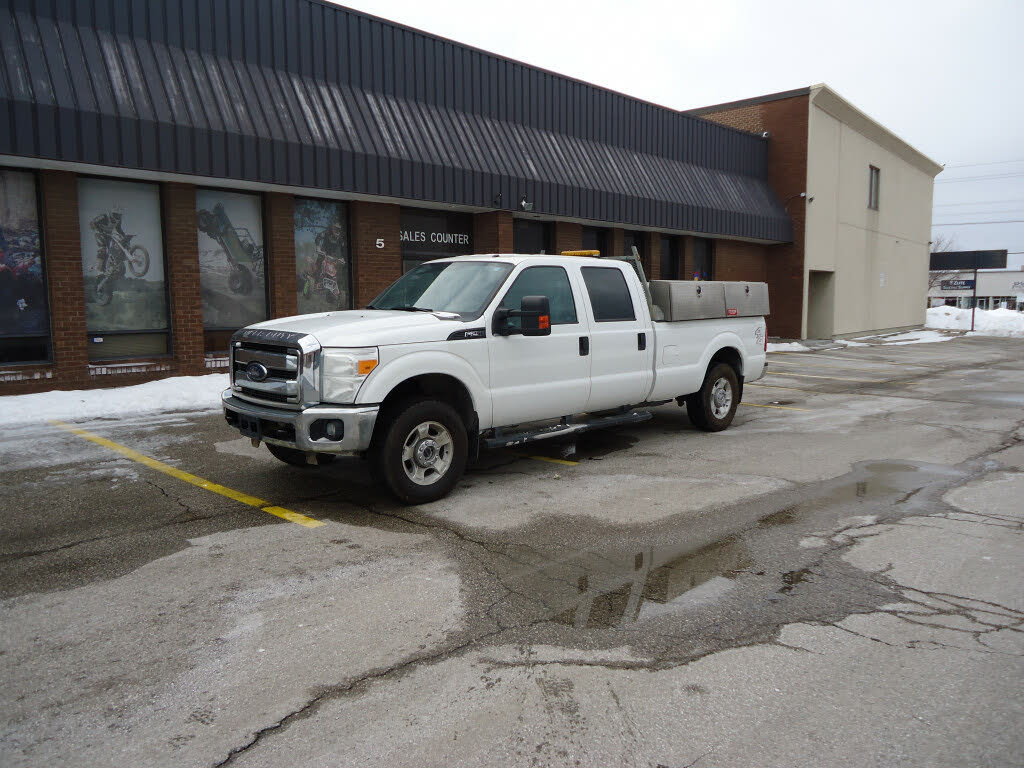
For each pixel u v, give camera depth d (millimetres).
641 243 20422
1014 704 3055
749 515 5652
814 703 3061
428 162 13422
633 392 7578
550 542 5027
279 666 3361
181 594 4145
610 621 3812
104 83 9891
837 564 4625
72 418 9242
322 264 13523
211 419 9328
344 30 12859
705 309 8398
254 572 4469
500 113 15555
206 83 10977
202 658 3430
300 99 12031
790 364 18578
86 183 10891
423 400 5828
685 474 6934
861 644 3572
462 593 4168
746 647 3541
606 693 3141
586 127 17625
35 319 10555
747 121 24969
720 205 21016
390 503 5922
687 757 2715
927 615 3895
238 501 5953
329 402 5375
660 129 19938
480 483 6586
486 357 6184
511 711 3006
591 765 2670
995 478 6816
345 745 2785
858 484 6586
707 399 8734
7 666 3355
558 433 6941
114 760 2688
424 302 6656
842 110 25375
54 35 9711
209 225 12141
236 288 12547
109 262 11195
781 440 8562
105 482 6469
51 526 5309
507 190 14836
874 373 16453
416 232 14906
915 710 3012
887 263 31078
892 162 30453
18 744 2777
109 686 3188
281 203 12672
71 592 4168
